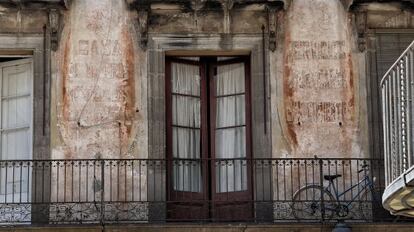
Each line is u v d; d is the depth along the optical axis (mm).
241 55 25844
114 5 25547
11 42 25266
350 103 25438
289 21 25656
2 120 25688
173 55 25734
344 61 25547
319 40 25609
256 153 25266
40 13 25375
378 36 25641
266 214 24828
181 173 25531
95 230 24125
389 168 19875
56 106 25172
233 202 25188
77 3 25516
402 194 19094
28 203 24406
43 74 25234
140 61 25406
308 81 25469
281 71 25484
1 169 25172
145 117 25250
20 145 25531
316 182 25031
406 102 19016
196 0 25297
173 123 25672
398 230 24344
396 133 19469
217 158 25453
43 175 24812
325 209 24562
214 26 25531
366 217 24781
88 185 24812
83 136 25109
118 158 25078
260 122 25328
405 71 19094
